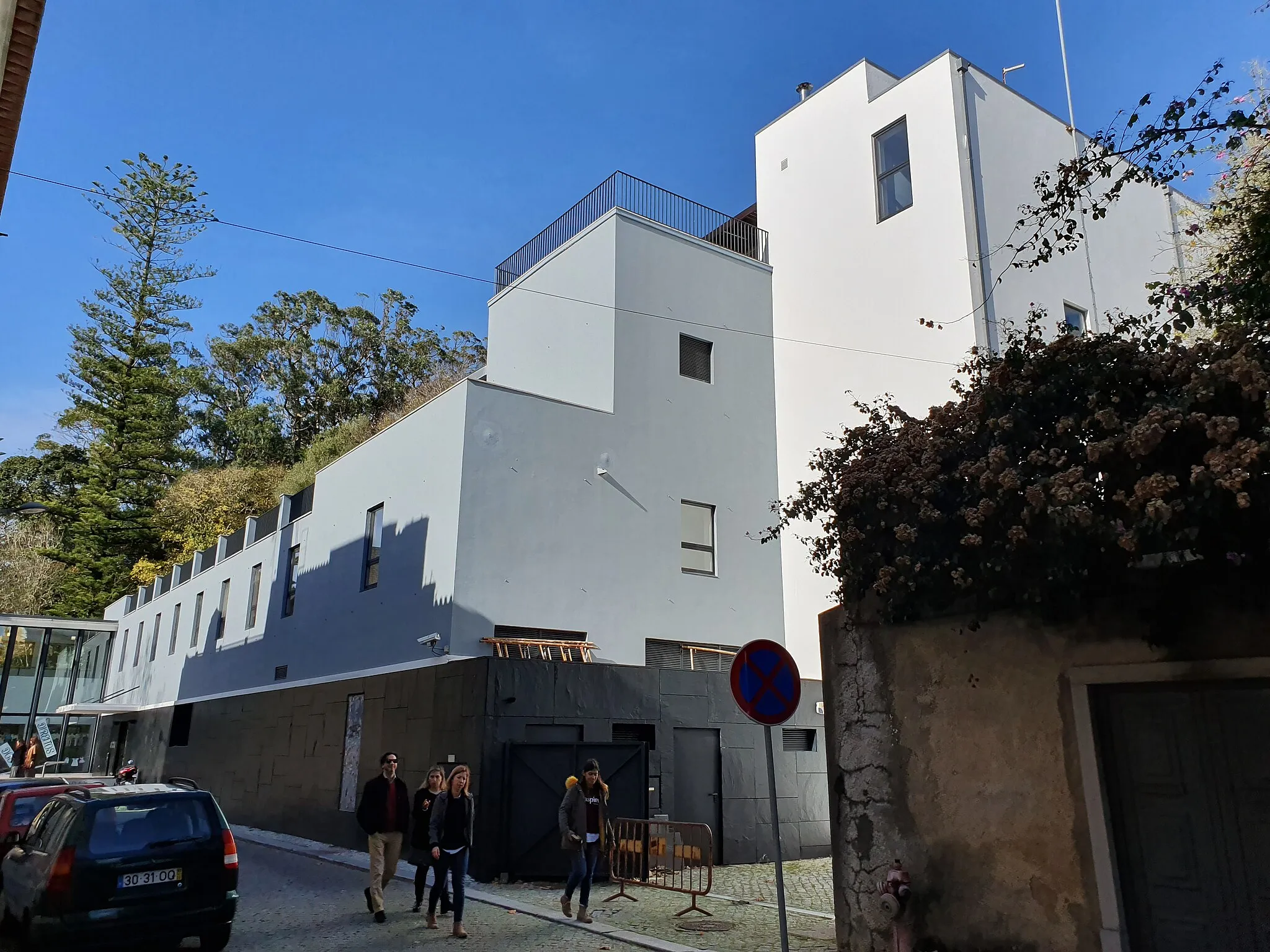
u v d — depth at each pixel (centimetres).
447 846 902
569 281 1948
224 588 2684
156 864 784
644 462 1778
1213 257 1214
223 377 5606
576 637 1616
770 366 2025
